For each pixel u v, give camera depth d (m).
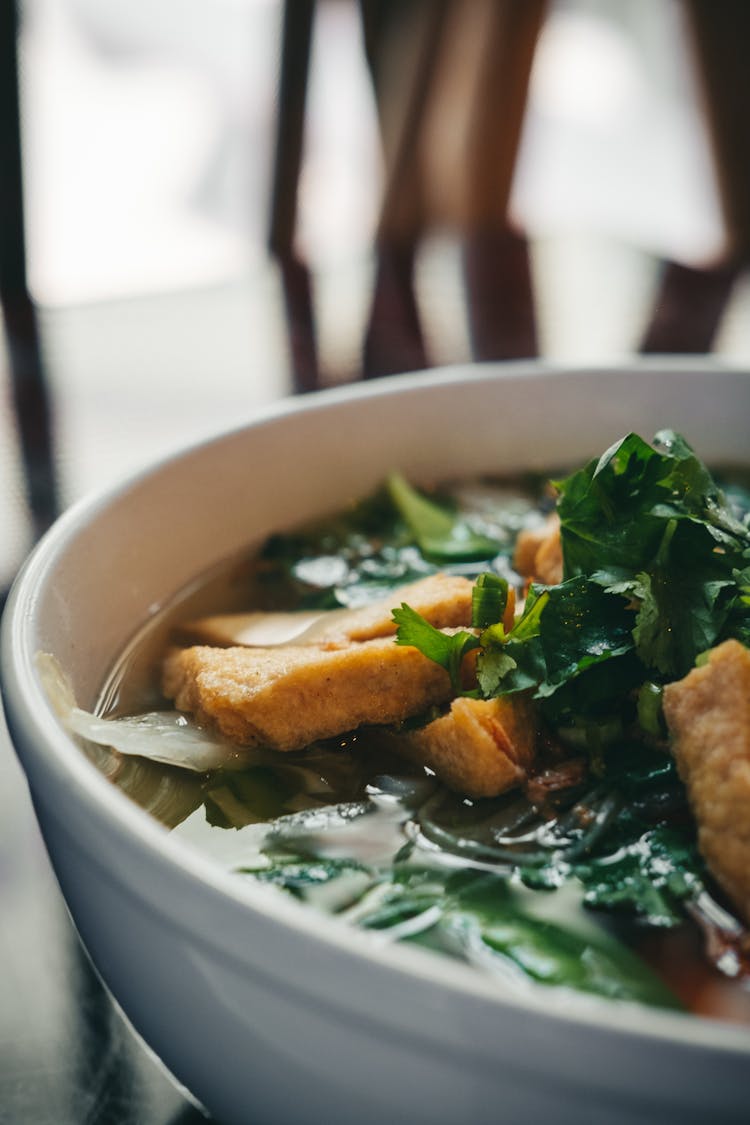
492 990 0.26
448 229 0.94
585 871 0.34
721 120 0.90
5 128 0.75
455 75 0.92
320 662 0.37
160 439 0.56
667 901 0.33
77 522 0.39
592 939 0.32
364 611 0.42
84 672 0.38
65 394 0.59
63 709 0.34
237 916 0.27
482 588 0.37
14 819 0.39
